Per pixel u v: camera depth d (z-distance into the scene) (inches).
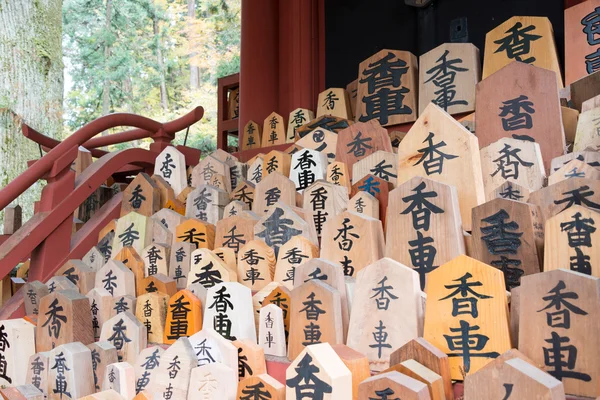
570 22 150.4
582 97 128.0
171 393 95.0
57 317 118.4
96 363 107.7
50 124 333.7
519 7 180.1
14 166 305.9
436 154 105.0
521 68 119.5
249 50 237.0
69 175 155.9
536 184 102.7
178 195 162.6
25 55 317.4
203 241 132.1
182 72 771.4
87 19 754.2
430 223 93.7
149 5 730.8
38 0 328.8
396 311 83.4
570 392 66.1
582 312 66.7
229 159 166.9
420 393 66.7
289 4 234.7
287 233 116.0
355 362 79.7
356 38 219.3
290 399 78.5
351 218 102.3
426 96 162.4
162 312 114.0
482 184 102.0
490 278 75.8
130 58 690.8
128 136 202.4
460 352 76.0
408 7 206.4
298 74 228.8
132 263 129.5
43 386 108.5
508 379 62.6
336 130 174.4
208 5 696.4
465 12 191.9
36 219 148.5
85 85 740.7
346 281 95.6
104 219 163.2
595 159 98.2
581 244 76.5
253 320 103.2
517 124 118.3
